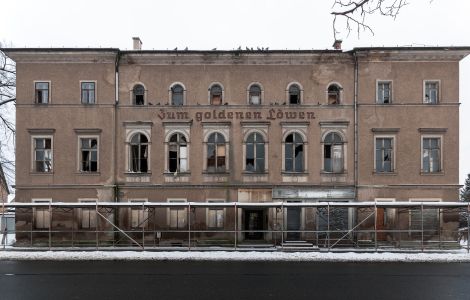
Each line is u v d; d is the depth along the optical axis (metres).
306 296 15.66
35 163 31.66
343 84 31.52
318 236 30.53
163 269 21.70
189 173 31.36
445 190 30.78
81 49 31.22
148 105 31.66
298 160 31.61
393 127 31.08
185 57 31.62
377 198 30.86
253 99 31.98
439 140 31.11
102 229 30.84
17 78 31.64
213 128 31.59
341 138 31.34
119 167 31.52
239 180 31.33
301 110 31.53
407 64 31.27
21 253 26.88
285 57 31.50
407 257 25.42
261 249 28.73
